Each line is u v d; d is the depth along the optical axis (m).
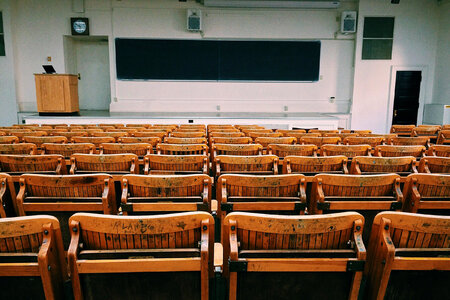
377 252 1.25
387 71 10.21
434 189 2.06
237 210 1.94
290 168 2.64
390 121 10.44
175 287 1.23
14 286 1.18
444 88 9.85
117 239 1.21
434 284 1.24
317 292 1.26
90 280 1.20
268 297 1.27
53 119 8.26
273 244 1.25
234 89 10.39
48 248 1.14
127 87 10.19
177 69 10.18
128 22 9.85
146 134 4.62
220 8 9.88
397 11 9.92
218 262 1.56
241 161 2.66
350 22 9.76
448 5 9.58
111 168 2.66
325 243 1.25
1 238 1.16
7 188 1.98
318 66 10.31
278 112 10.50
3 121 9.97
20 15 9.73
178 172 2.64
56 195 1.93
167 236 1.23
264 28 10.03
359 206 1.94
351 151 3.42
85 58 10.79
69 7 9.72
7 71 9.77
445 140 5.39
